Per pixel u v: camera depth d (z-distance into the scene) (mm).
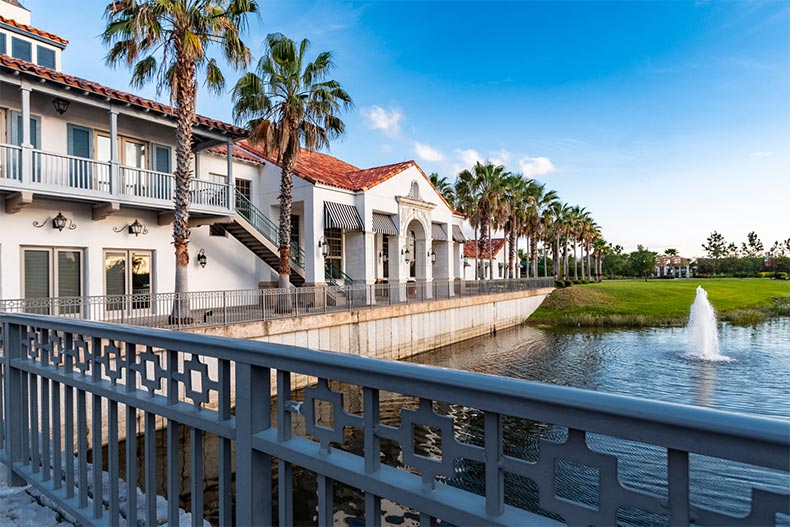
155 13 12188
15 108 12734
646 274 95750
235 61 13391
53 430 2934
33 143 13055
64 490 2932
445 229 30000
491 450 1181
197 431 1957
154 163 16109
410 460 1332
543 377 18125
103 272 14430
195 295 16453
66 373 2809
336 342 16859
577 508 1047
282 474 1678
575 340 27562
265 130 16844
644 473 8055
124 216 15023
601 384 16969
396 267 24703
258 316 14555
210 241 18375
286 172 17719
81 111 14039
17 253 12516
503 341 27141
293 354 1537
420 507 1288
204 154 18922
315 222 20062
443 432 1271
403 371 1305
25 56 15812
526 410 1116
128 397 2266
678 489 928
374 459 1409
